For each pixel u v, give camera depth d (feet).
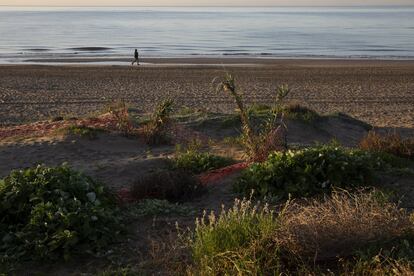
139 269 17.66
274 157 26.13
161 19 602.85
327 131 49.08
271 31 336.70
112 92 85.51
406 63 152.97
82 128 38.99
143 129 39.34
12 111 67.00
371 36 292.20
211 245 16.72
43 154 35.01
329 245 16.99
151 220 22.26
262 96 81.71
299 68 130.31
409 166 30.78
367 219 17.78
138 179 26.45
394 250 16.69
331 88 93.86
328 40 257.55
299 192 24.07
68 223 19.08
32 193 20.92
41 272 17.85
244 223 17.34
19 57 162.50
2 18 602.85
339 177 24.61
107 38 267.18
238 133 43.11
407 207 23.22
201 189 25.73
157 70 121.70
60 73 112.57
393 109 73.77
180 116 47.55
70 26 401.49
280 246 16.70
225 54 179.42
